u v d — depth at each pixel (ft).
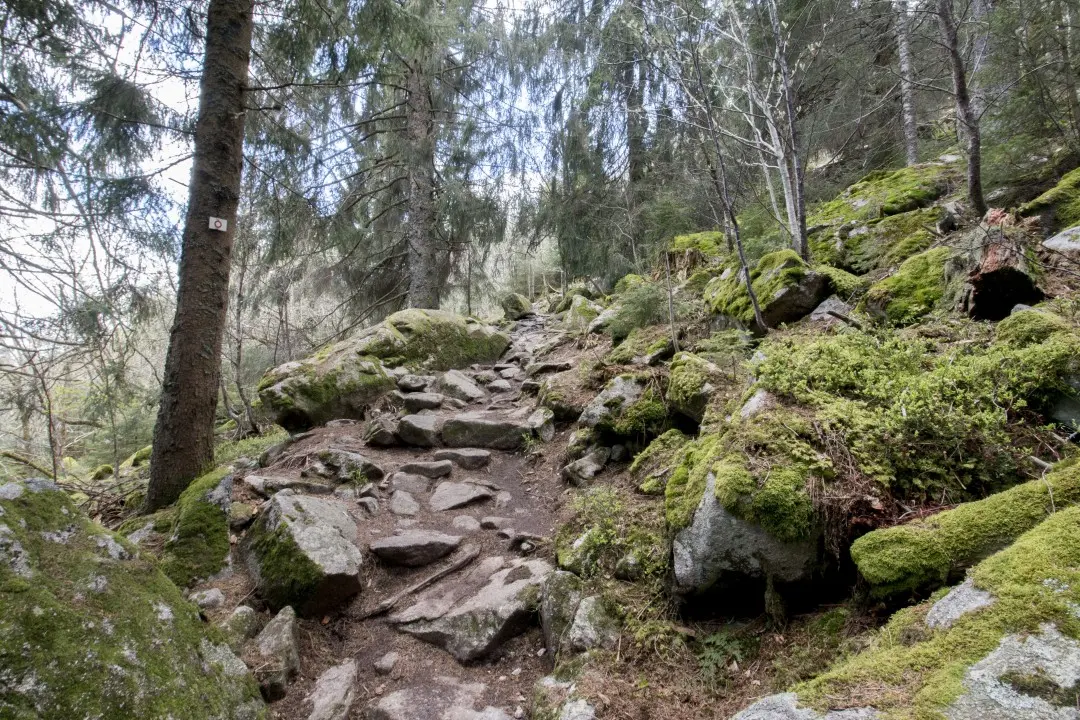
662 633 8.73
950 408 8.52
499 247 47.65
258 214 27.78
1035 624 4.65
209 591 11.58
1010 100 18.62
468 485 16.69
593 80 33.78
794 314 16.33
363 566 12.67
